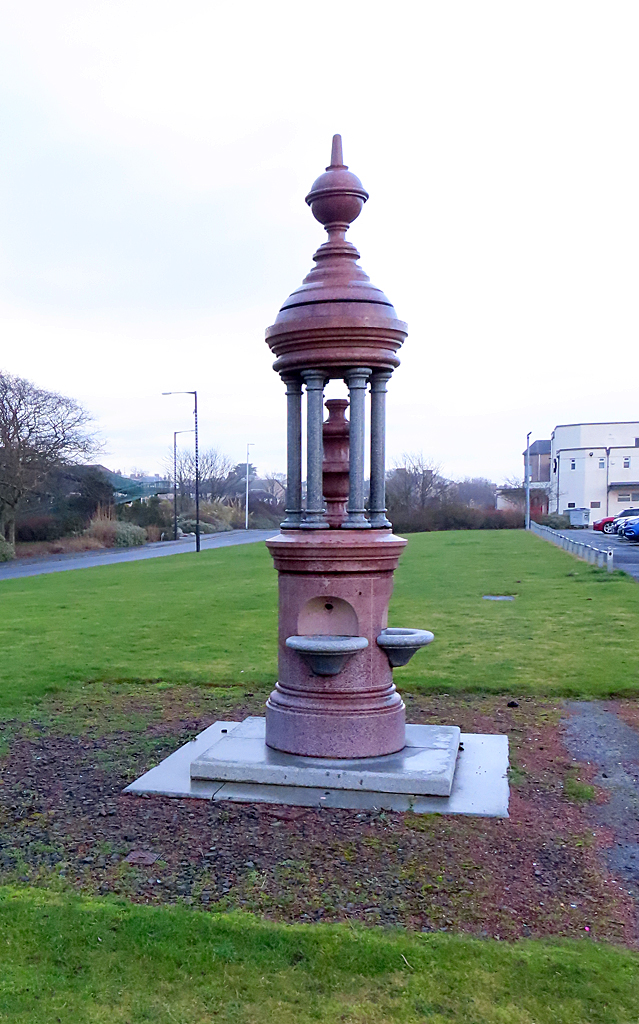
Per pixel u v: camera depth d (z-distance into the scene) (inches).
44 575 1035.3
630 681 346.0
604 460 3137.3
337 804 204.4
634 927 146.5
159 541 2187.5
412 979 127.0
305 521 227.0
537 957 132.3
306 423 227.3
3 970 129.8
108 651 434.6
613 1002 121.8
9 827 193.5
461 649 429.1
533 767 240.4
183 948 135.0
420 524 2468.0
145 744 265.9
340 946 134.8
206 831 188.9
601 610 566.3
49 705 322.3
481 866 170.7
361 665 224.5
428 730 252.2
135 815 199.9
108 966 130.9
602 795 216.2
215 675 371.9
